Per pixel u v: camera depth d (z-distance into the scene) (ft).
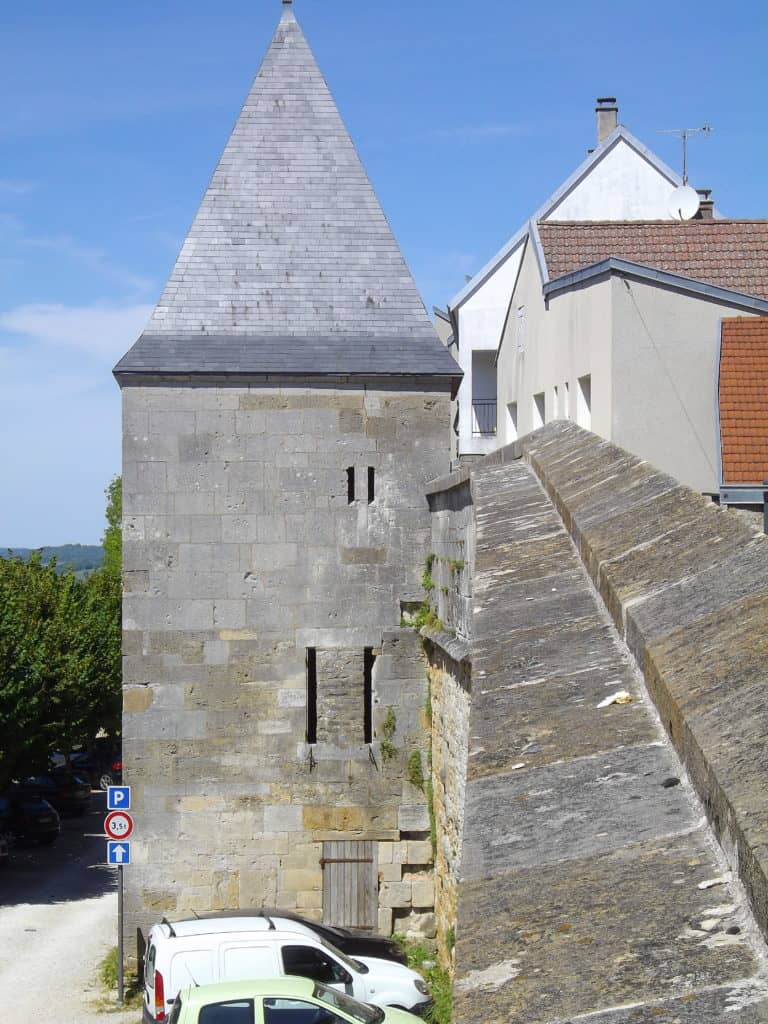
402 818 73.56
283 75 80.94
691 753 12.94
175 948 58.75
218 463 73.67
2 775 144.05
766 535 20.52
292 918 67.92
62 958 87.15
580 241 83.20
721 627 16.07
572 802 13.29
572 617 21.42
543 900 11.13
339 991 53.36
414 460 74.33
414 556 74.13
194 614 73.46
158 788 73.20
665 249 81.41
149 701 73.20
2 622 133.80
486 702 17.57
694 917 10.16
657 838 11.88
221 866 73.15
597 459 36.65
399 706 73.87
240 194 78.38
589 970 9.71
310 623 73.82
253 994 47.42
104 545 345.10
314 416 74.02
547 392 79.51
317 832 73.36
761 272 78.43
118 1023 68.23
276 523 73.82
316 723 74.18
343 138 79.87
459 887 12.00
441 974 66.08
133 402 73.41
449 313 135.23
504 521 33.65
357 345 75.05
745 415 62.28
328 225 78.07
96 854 148.05
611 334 64.03
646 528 24.30
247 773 73.36
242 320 75.51
